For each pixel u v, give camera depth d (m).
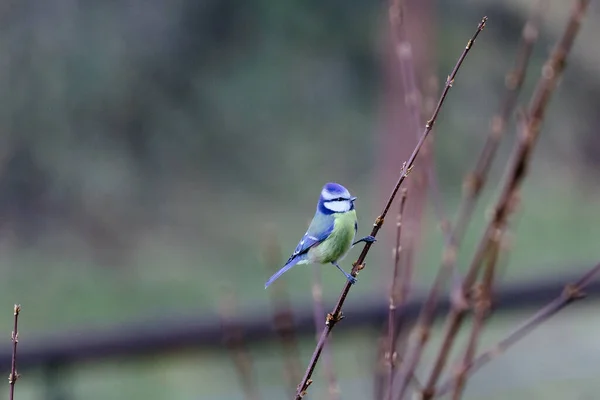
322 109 20.70
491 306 3.80
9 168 17.56
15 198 17.56
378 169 16.61
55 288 16.03
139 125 19.28
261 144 20.22
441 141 19.61
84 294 15.91
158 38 19.75
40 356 5.64
